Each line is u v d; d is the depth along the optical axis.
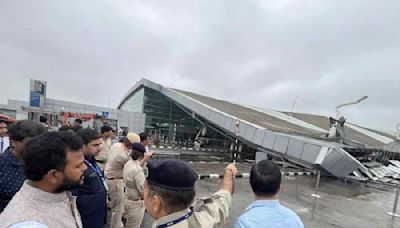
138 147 4.05
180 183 1.29
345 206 9.08
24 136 2.31
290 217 1.77
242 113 27.98
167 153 20.44
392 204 10.06
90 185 3.16
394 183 15.18
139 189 3.96
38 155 1.40
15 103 29.28
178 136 37.09
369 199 10.67
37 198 1.41
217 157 22.22
